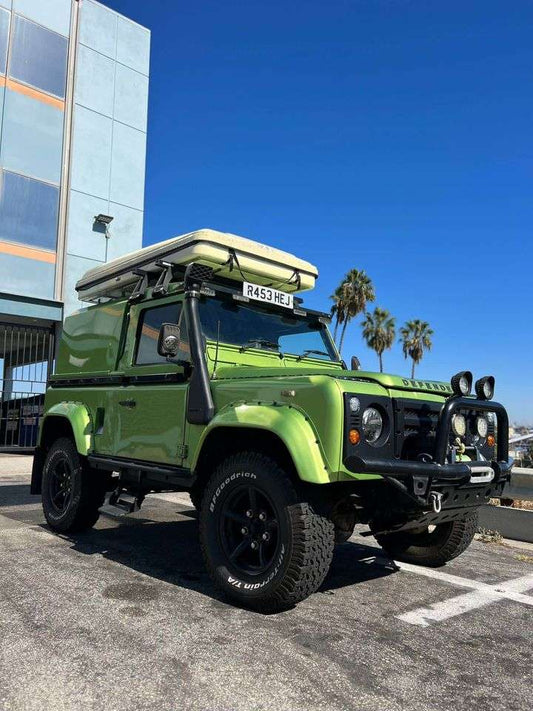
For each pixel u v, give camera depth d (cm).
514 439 944
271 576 347
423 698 262
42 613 344
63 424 592
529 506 702
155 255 509
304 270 544
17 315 1295
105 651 293
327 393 340
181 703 245
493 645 329
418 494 339
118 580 418
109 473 559
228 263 480
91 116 1466
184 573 443
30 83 1361
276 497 349
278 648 305
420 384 400
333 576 458
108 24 1523
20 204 1327
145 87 1597
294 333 525
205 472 423
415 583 448
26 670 269
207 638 314
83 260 1422
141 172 1559
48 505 585
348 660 296
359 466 324
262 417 359
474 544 611
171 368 445
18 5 1351
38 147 1366
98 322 562
